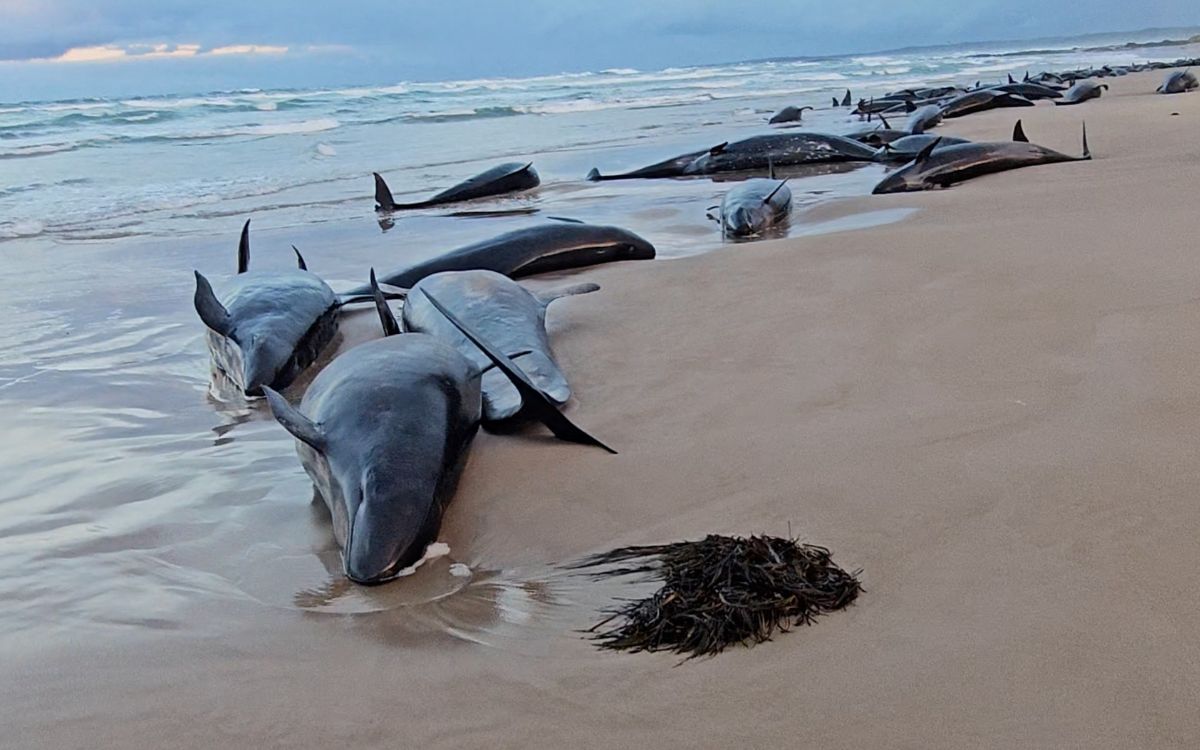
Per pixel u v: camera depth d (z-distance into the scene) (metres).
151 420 5.36
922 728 2.37
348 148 21.03
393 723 2.60
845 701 2.50
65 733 2.69
